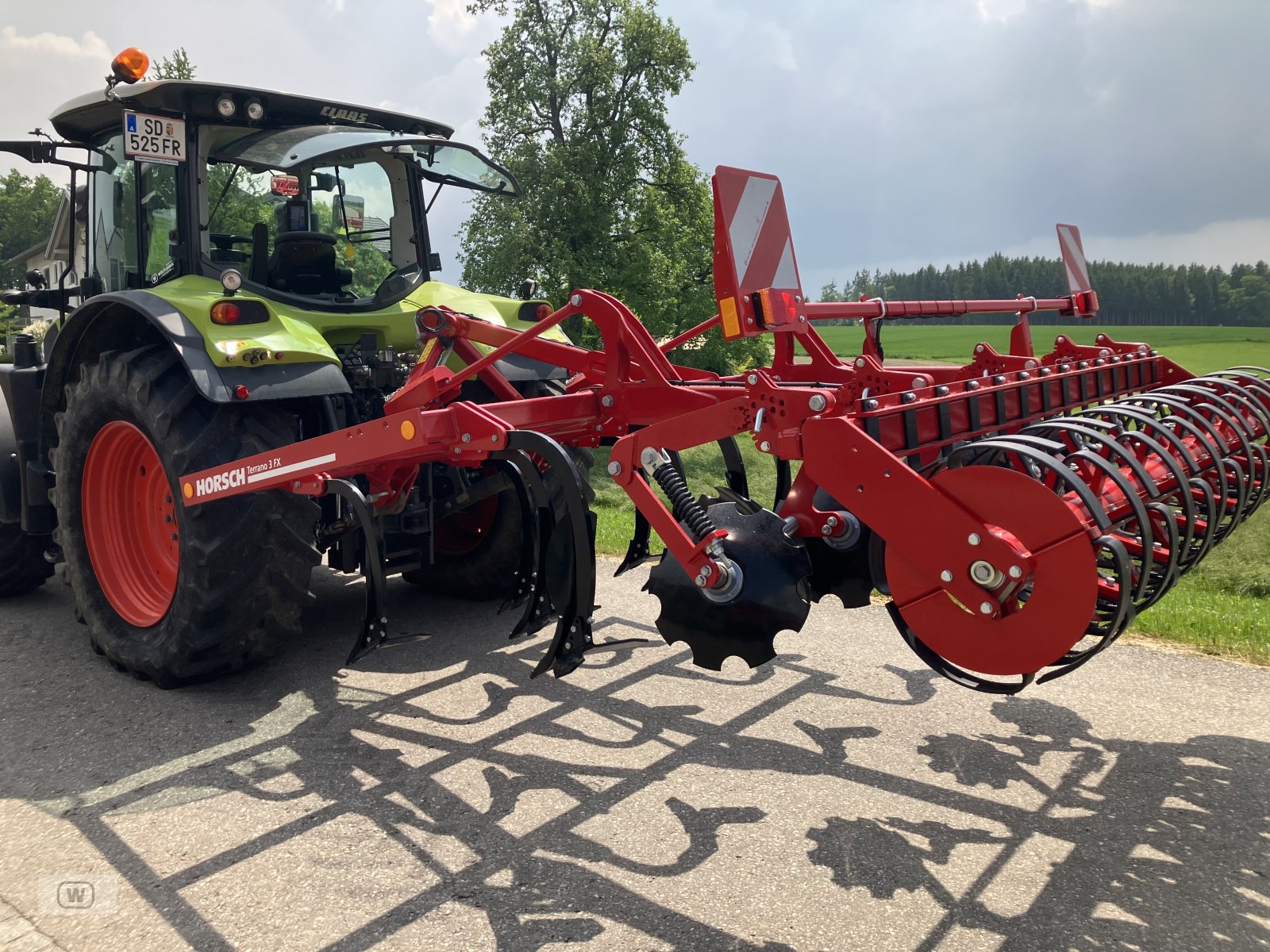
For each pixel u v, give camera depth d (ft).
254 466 10.89
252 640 11.79
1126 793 8.97
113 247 14.43
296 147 12.17
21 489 14.76
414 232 15.26
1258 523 24.93
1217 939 6.76
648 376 10.25
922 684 11.82
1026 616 6.89
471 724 10.84
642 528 13.14
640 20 57.93
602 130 58.70
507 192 15.74
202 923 7.09
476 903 7.31
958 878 7.57
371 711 11.27
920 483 7.18
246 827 8.52
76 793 9.20
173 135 12.16
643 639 9.17
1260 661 12.33
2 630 14.60
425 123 15.03
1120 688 11.53
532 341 11.38
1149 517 8.15
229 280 11.61
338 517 12.14
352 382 13.47
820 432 7.64
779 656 12.84
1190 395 10.64
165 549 12.98
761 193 8.40
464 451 9.74
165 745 10.32
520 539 14.61
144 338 13.21
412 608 15.57
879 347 11.12
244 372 11.13
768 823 8.50
